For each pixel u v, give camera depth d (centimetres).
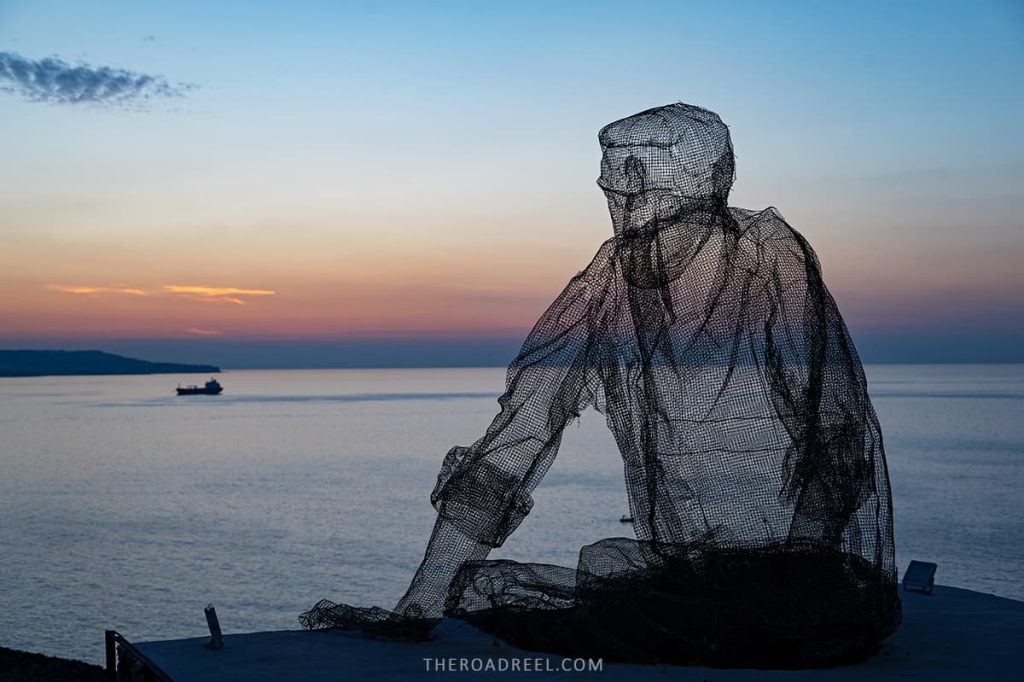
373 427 12662
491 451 769
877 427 747
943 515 4228
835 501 707
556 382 759
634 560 752
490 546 775
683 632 723
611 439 10431
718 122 754
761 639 714
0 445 9638
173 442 10062
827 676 691
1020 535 3641
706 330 723
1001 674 703
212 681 696
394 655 766
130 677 668
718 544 716
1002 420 12044
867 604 720
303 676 707
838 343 727
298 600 2641
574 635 752
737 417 715
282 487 5941
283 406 19762
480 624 810
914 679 685
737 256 731
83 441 10200
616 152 750
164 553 3509
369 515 4672
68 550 3572
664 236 731
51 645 2062
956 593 1015
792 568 707
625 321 739
